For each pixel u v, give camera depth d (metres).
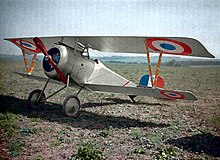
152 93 5.35
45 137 4.17
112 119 5.58
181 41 4.41
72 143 3.95
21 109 6.00
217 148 3.88
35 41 5.55
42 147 3.74
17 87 8.91
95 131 4.62
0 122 4.64
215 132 4.70
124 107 6.93
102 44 5.89
